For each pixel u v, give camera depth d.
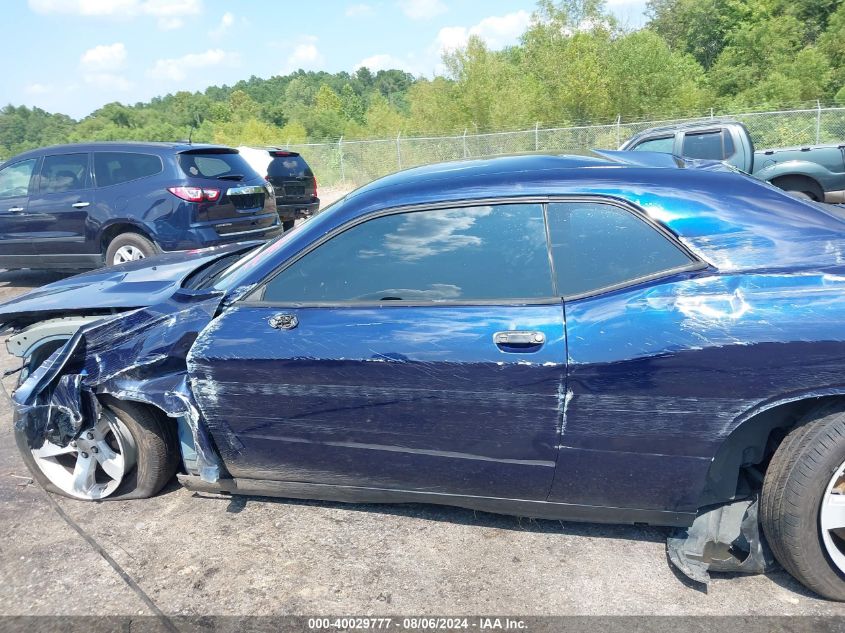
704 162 2.63
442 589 2.38
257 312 2.52
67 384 2.73
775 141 18.19
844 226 2.19
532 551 2.57
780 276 2.09
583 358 2.15
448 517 2.83
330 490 2.68
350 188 23.58
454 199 2.41
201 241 6.85
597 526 2.72
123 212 6.90
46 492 3.15
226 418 2.61
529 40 29.00
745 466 2.42
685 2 45.34
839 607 2.21
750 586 2.33
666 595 2.29
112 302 2.95
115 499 3.05
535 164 2.58
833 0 36.91
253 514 2.91
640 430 2.20
